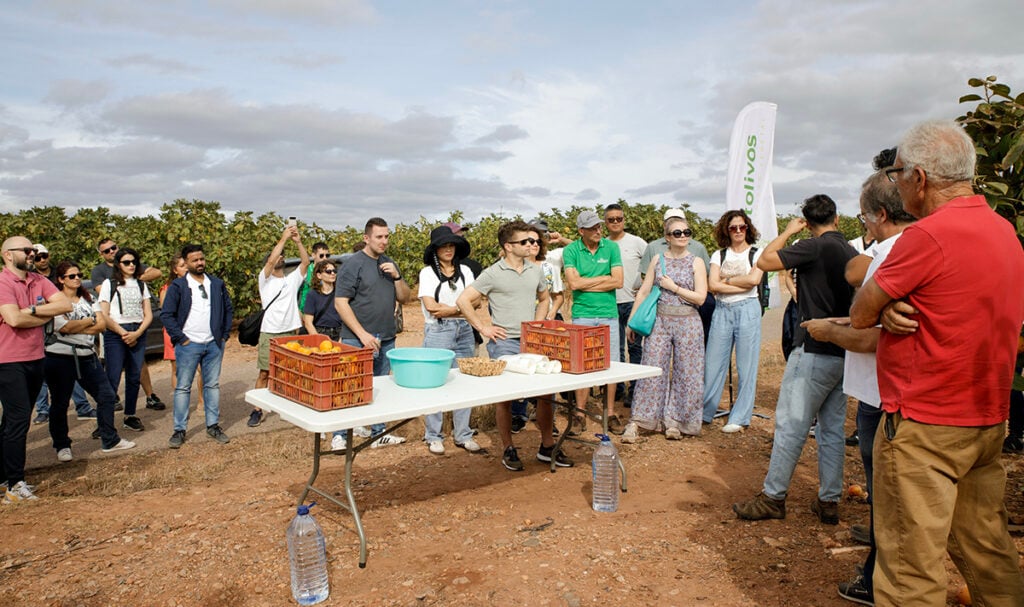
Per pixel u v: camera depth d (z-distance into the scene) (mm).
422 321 14680
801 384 3963
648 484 4980
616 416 6609
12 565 3639
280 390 3754
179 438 6156
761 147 7895
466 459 5648
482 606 3152
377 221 5566
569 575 3443
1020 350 3346
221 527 4137
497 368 4484
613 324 6203
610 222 7246
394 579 3441
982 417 2238
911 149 2328
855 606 3094
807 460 5473
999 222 2270
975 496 2383
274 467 5500
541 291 5750
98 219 14055
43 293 4832
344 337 5672
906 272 2234
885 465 2371
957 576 3344
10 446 4684
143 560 3689
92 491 4953
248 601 3258
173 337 6086
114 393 6148
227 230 13633
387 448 5988
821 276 3861
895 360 2344
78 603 3248
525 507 4488
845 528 4023
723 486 4910
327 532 4066
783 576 3416
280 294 6934
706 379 6480
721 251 6285
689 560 3611
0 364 4613
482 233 17516
